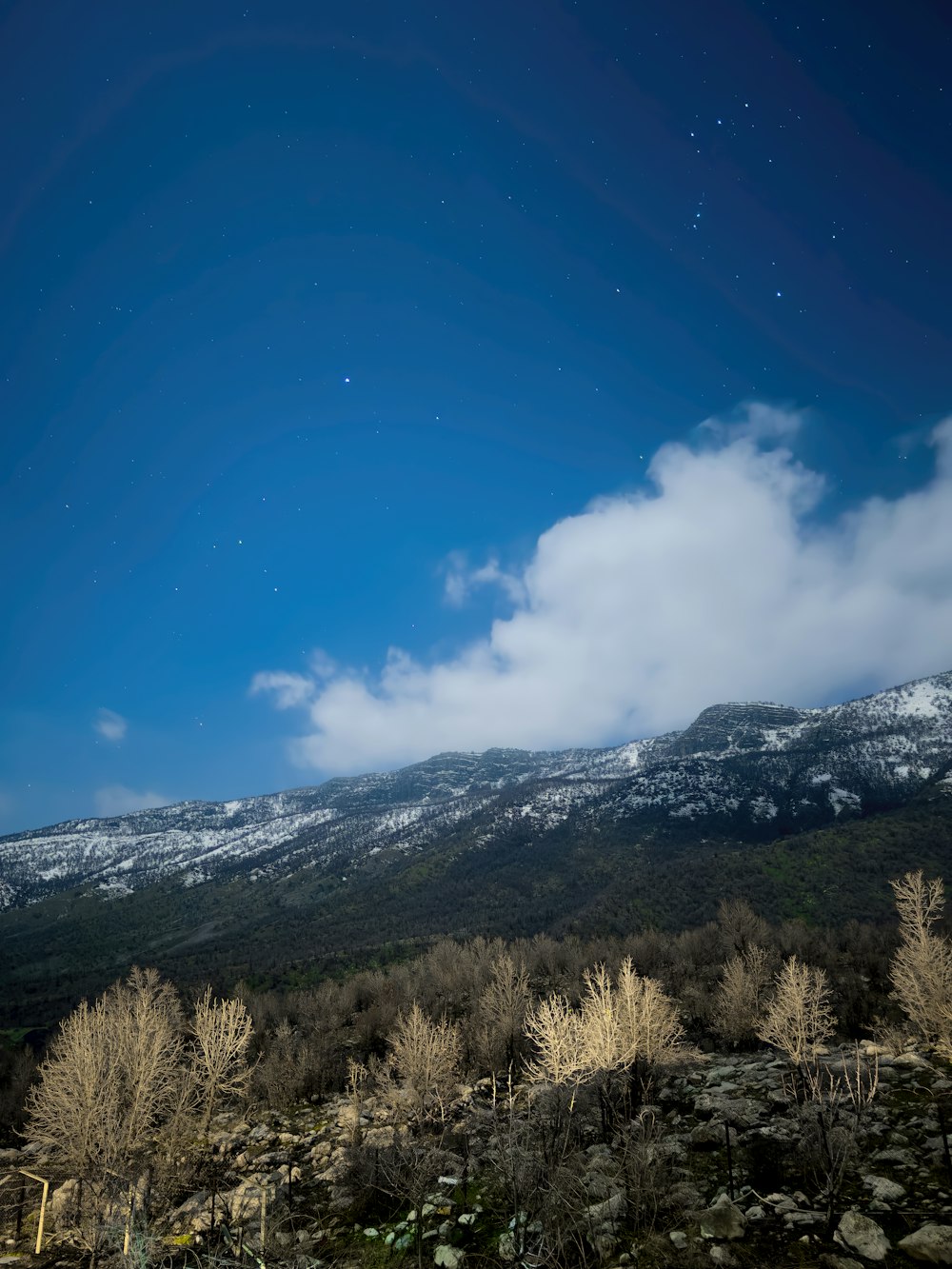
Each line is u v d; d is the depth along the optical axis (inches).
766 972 1477.6
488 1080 989.2
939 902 770.2
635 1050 662.5
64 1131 615.8
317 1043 1379.2
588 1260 343.0
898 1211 345.1
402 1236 421.4
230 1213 488.4
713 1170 445.1
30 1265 455.2
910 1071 604.4
